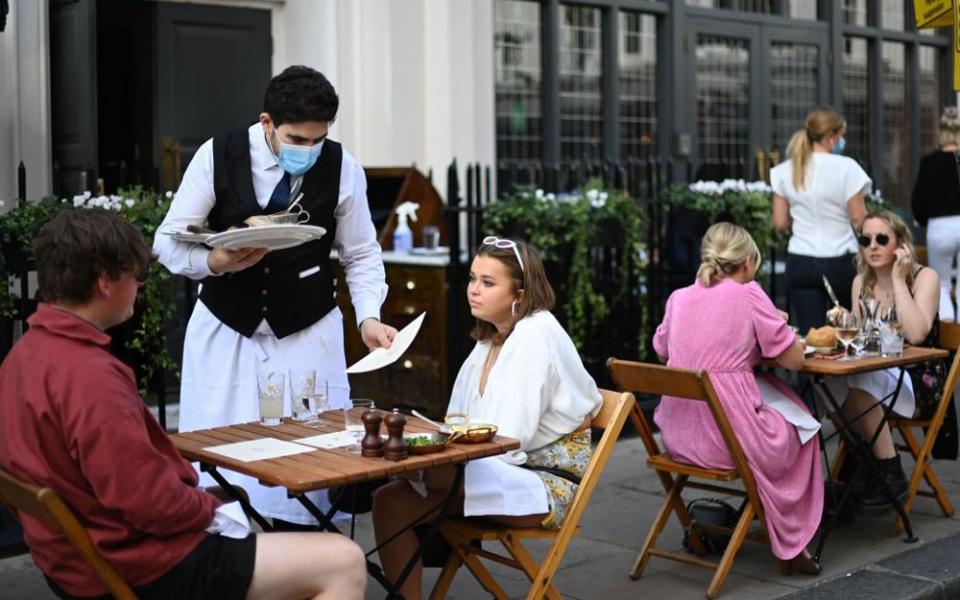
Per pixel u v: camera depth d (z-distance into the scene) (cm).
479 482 363
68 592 302
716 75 1045
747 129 1070
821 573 483
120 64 776
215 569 301
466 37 839
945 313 712
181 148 765
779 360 477
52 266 294
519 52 917
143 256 304
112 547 292
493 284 393
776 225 714
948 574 481
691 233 729
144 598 300
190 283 561
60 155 650
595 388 399
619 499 592
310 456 330
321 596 312
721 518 509
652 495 599
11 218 507
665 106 1006
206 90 774
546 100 934
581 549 519
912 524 551
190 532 302
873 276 571
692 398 451
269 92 386
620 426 384
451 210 658
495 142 893
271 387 378
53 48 651
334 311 420
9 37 632
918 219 837
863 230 559
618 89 980
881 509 523
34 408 287
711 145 1042
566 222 669
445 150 834
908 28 1223
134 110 773
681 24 1011
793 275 702
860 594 458
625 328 713
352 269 429
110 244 295
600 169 751
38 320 294
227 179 398
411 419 374
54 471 288
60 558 298
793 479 477
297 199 402
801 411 484
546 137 935
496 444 343
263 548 308
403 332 391
